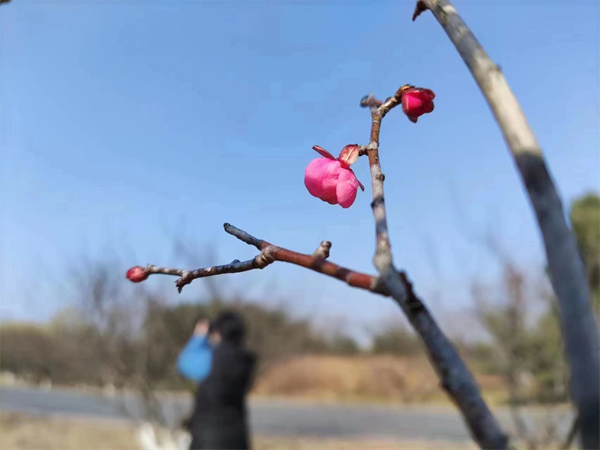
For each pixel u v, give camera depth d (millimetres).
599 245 6250
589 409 671
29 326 11648
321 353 18547
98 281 8094
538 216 742
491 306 6996
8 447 8664
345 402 16375
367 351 17984
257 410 14508
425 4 964
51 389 16047
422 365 14203
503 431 744
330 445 9188
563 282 708
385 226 1015
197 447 4000
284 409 14711
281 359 9922
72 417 11562
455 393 764
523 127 780
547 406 6309
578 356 689
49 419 11227
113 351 7977
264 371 9258
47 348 10609
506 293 6867
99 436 9641
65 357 9789
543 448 6062
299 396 17703
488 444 736
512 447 738
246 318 8891
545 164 756
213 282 8578
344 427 11281
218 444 3941
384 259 941
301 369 18312
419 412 13961
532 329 6703
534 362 6621
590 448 668
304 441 9570
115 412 12172
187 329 8055
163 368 8031
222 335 4215
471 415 752
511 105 795
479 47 857
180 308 8219
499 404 9812
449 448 8906
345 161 1374
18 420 10969
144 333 8117
